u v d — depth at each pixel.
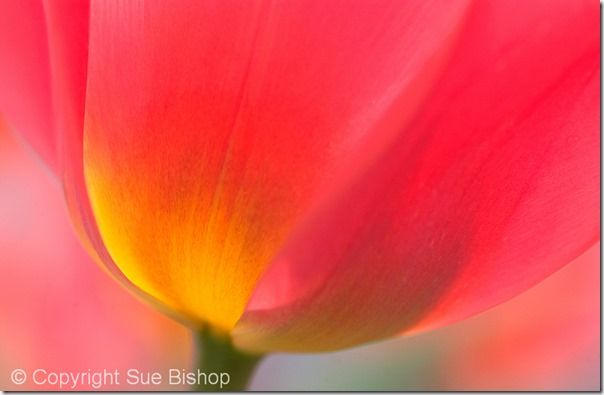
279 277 0.21
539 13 0.19
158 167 0.20
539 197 0.20
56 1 0.20
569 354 0.27
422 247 0.20
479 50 0.19
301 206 0.20
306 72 0.20
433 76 0.20
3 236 0.29
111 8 0.20
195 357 0.22
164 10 0.20
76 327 0.28
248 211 0.20
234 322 0.21
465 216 0.20
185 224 0.21
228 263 0.21
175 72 0.20
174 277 0.21
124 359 0.28
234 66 0.20
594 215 0.21
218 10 0.19
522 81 0.20
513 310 0.27
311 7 0.19
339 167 0.20
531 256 0.21
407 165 0.20
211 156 0.20
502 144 0.20
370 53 0.19
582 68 0.20
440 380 0.27
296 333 0.21
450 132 0.20
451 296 0.21
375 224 0.20
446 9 0.19
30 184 0.29
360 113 0.20
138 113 0.20
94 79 0.20
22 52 0.21
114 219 0.21
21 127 0.22
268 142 0.20
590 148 0.20
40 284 0.28
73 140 0.21
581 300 0.27
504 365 0.27
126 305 0.28
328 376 0.27
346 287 0.21
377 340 0.21
